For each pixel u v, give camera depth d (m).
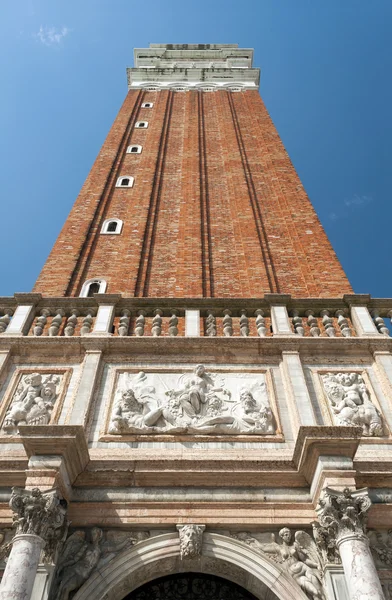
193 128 34.22
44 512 8.81
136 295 18.84
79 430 9.66
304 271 20.00
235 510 9.78
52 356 12.97
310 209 24.27
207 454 10.55
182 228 22.94
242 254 21.16
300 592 8.95
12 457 10.40
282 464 10.13
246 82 44.44
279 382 12.33
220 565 9.47
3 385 12.33
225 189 26.67
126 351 13.00
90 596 8.86
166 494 9.92
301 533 9.53
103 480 10.00
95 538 9.46
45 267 19.92
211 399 11.84
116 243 22.00
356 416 11.45
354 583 8.12
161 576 9.69
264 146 31.12
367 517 9.41
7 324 14.27
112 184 26.94
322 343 13.03
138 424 11.25
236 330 15.16
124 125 34.34
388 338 13.14
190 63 50.19
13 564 8.21
